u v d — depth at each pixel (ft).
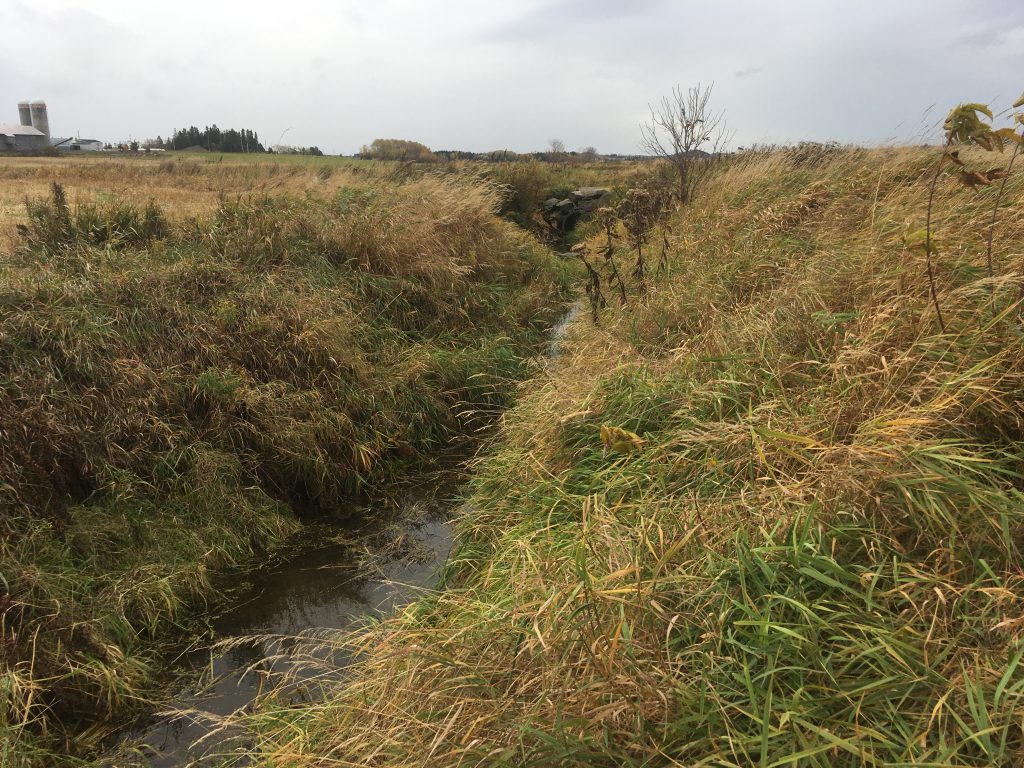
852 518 7.22
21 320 15.53
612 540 8.24
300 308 20.33
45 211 22.88
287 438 16.47
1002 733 5.04
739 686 6.09
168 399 15.96
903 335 9.79
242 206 26.50
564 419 12.82
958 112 8.01
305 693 10.05
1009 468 7.86
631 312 18.60
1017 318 8.91
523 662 7.13
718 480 9.18
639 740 5.69
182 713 9.14
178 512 14.25
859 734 5.26
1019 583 6.31
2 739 8.79
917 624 6.19
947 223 12.44
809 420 9.39
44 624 10.42
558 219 64.44
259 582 13.51
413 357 22.03
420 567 13.70
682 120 33.96
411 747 6.70
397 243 27.30
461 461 18.94
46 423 13.69
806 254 16.84
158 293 18.75
